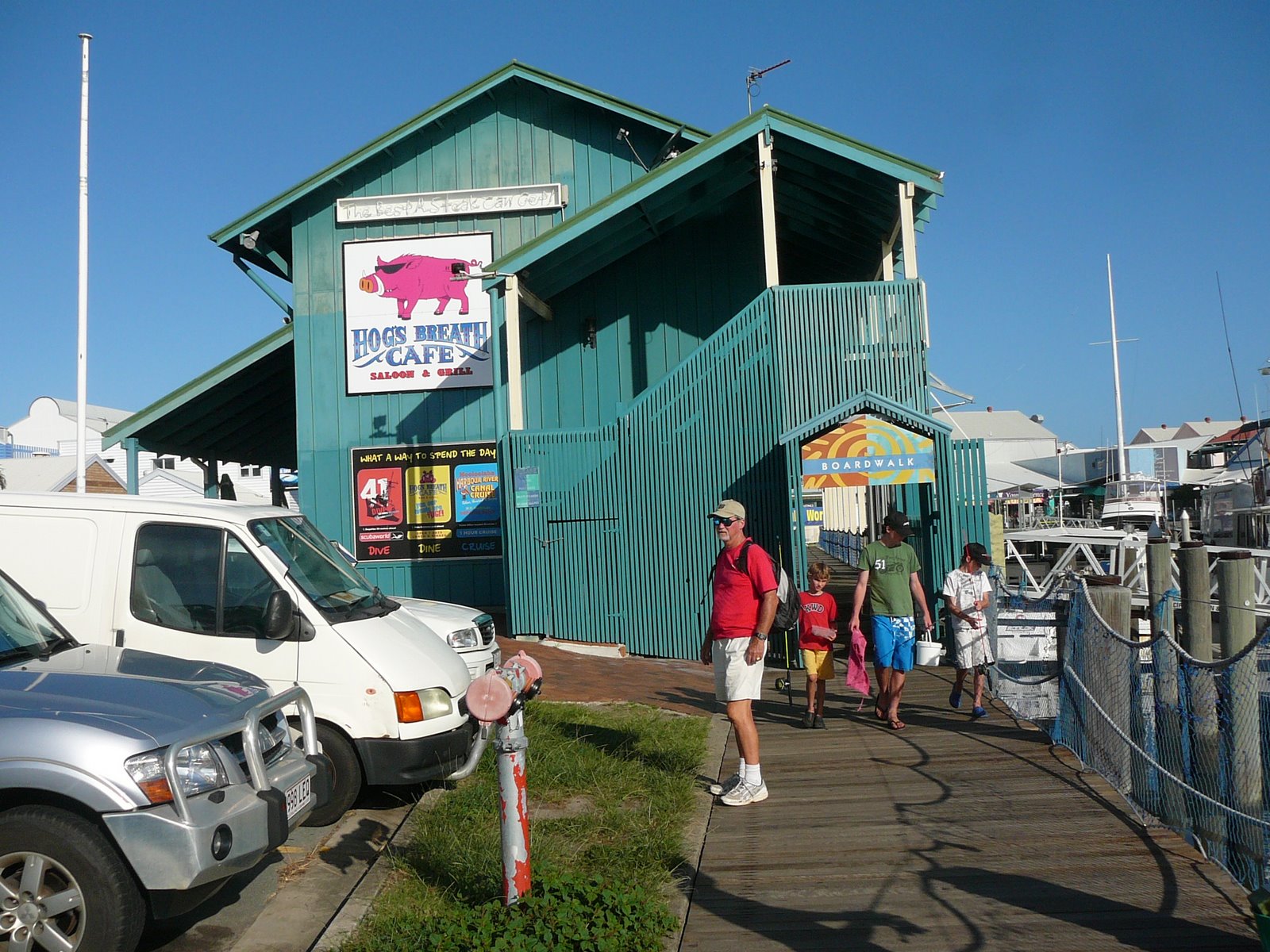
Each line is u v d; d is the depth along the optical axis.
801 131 14.12
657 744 8.25
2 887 4.29
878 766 7.95
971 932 4.86
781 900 5.35
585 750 7.96
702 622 13.83
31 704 4.60
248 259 18.44
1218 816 5.70
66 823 4.33
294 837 6.38
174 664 5.58
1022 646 12.30
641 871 5.63
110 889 4.30
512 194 17.75
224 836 4.54
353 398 17.97
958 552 12.83
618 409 14.59
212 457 21.70
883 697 9.60
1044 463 62.53
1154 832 6.15
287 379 19.80
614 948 4.55
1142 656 7.29
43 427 54.78
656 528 14.16
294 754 5.46
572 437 14.56
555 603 14.51
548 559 14.56
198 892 4.65
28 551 6.77
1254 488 33.00
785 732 9.29
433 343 17.92
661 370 17.66
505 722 4.98
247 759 4.90
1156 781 6.36
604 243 16.39
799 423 13.74
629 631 14.17
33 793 4.43
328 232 18.08
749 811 6.90
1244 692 5.58
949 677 12.00
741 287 17.62
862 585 9.42
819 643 9.40
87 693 4.79
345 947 4.77
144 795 4.36
